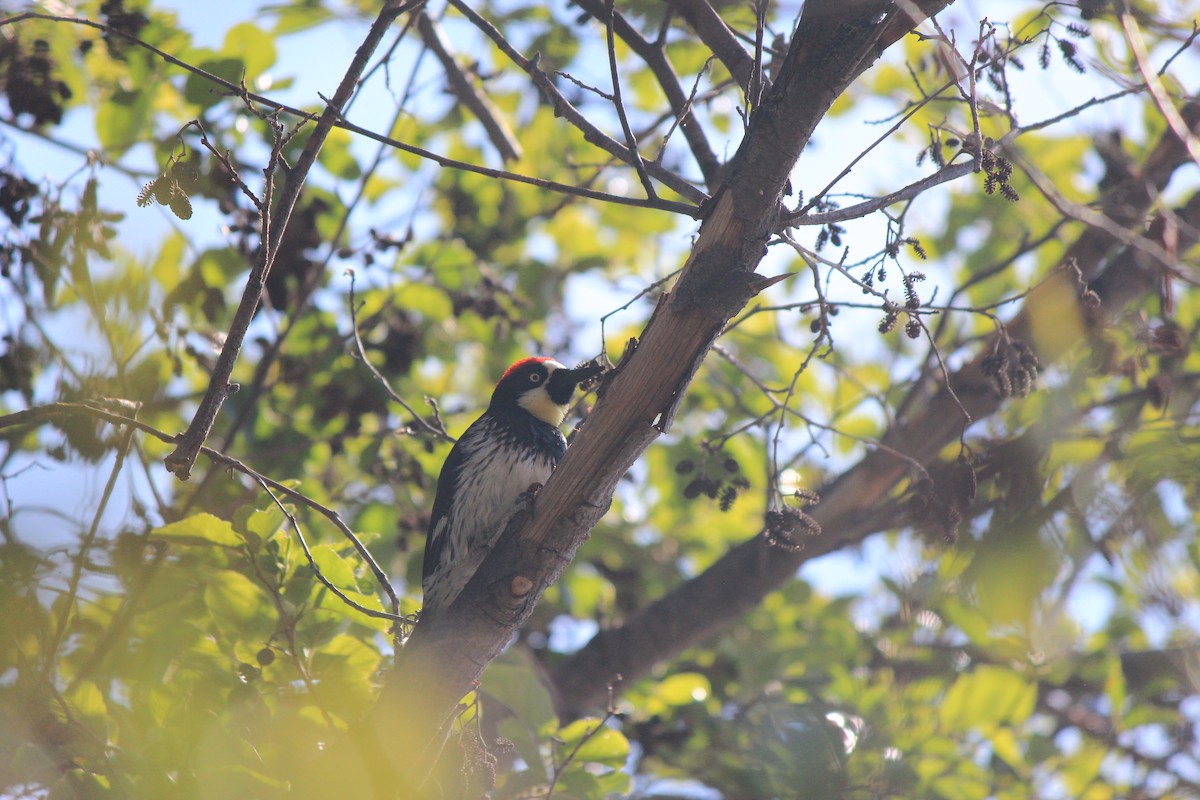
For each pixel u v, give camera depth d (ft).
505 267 49.98
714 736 38.86
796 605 45.62
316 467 43.88
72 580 26.22
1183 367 42.60
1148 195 38.70
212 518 26.43
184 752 25.64
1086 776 38.34
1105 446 30.55
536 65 24.66
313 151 22.44
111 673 28.17
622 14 36.52
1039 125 27.20
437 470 42.83
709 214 22.29
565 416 40.16
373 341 43.04
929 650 38.78
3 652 25.46
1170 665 42.29
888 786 35.04
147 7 38.34
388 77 32.35
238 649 27.76
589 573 46.50
